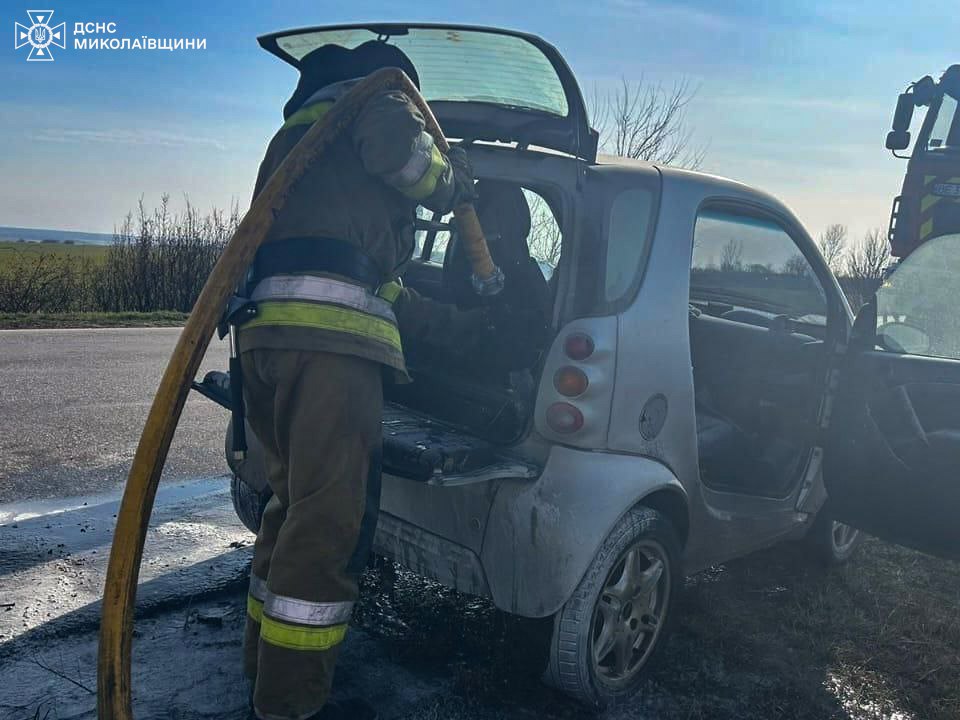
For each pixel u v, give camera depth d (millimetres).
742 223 3562
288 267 2320
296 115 2426
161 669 2971
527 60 2633
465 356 3010
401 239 2516
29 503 4613
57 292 17109
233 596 3590
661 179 3115
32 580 3600
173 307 18438
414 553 2951
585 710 2898
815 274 3984
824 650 3393
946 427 3145
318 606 2307
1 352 9875
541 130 2885
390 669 3059
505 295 3021
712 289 3729
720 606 3766
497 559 2719
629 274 2910
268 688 2297
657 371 2908
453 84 2947
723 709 2967
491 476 2576
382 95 2312
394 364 2404
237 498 3617
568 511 2662
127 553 2125
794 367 4059
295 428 2316
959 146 8992
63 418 6602
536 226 3330
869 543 4711
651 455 2928
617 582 2871
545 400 2738
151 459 2119
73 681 2852
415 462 2488
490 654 3158
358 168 2375
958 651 3467
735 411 4031
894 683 3219
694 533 3254
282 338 2281
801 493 3873
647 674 3090
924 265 3553
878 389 3359
